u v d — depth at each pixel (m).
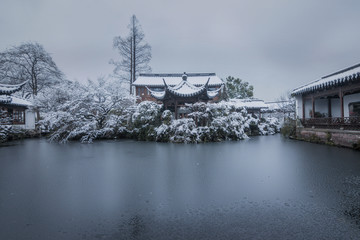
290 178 5.21
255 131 21.31
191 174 5.65
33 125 22.48
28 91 29.55
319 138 13.35
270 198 3.89
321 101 16.84
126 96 18.25
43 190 4.46
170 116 15.88
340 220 3.01
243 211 3.35
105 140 16.06
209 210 3.40
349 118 11.17
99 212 3.37
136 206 3.58
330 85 11.98
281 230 2.76
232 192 4.23
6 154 9.55
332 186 4.55
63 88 21.98
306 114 17.16
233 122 16.19
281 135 20.48
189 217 3.16
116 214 3.29
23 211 3.43
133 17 31.50
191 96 16.06
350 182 4.83
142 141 15.16
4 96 17.98
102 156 8.70
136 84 28.33
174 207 3.53
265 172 5.83
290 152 9.48
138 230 2.80
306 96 15.95
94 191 4.36
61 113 16.03
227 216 3.18
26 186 4.75
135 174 5.70
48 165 7.02
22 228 2.88
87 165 6.94
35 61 28.31
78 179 5.27
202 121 16.55
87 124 15.70
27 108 21.78
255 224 2.93
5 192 4.36
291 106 29.06
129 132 17.11
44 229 2.85
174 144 13.12
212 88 29.50
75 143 14.33
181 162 7.31
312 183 4.78
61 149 11.14
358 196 3.95
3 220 3.12
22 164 7.24
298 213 3.25
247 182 4.90
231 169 6.20
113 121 16.91
